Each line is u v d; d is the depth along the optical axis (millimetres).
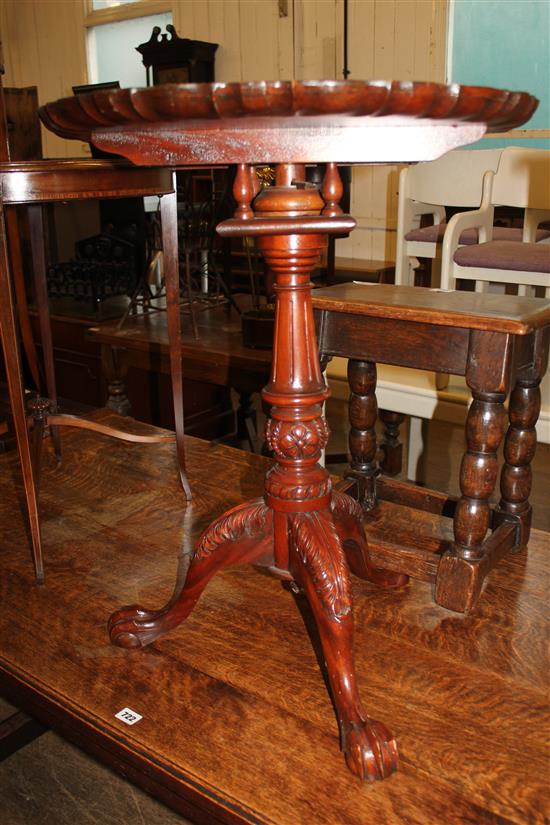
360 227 4965
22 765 1305
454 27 4223
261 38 5020
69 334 3576
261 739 1058
